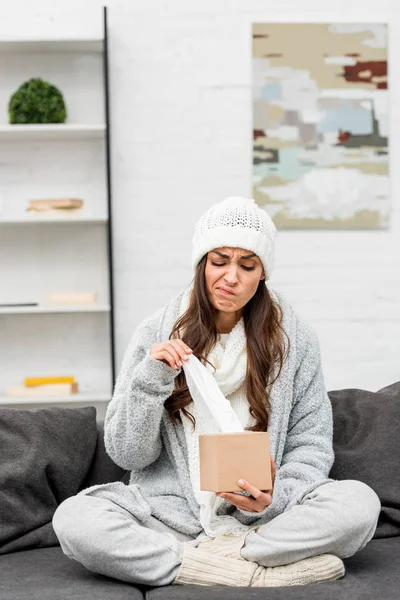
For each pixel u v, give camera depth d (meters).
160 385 2.37
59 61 4.46
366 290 4.49
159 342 2.52
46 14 4.42
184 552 2.22
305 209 4.45
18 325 4.50
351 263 4.49
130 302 4.46
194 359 2.39
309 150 4.45
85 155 4.49
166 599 2.04
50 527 2.59
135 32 4.43
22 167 4.48
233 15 4.43
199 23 4.44
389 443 2.71
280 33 4.43
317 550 2.19
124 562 2.18
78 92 4.47
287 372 2.58
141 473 2.58
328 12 4.45
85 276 4.50
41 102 4.25
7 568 2.34
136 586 2.22
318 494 2.28
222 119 4.45
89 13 4.43
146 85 4.45
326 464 2.53
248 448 2.20
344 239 4.49
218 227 2.50
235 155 4.46
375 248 4.50
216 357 2.56
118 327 4.46
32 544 2.55
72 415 2.79
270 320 2.59
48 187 4.48
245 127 4.46
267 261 2.55
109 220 4.26
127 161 4.45
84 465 2.72
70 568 2.33
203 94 4.45
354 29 4.44
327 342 4.49
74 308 4.23
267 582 2.18
